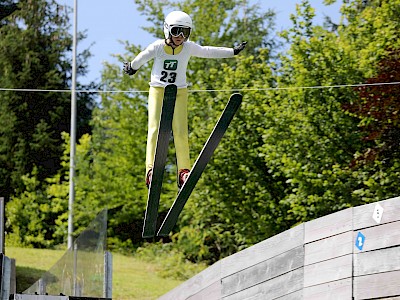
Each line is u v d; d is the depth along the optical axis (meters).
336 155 20.98
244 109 23.12
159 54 8.35
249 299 9.93
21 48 43.06
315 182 20.30
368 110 19.47
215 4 35.16
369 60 21.17
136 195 33.44
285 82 23.47
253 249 10.02
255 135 23.16
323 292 8.32
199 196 23.38
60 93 43.22
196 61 32.41
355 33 23.38
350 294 7.87
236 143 23.17
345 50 21.92
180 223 31.66
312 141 21.17
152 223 8.73
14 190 40.53
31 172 41.22
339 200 20.52
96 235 11.08
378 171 20.38
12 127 41.38
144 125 33.19
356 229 7.95
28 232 35.69
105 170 33.53
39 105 42.72
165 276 27.39
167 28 8.17
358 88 19.95
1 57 42.81
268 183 23.30
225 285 10.71
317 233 8.62
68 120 43.28
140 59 8.38
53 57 43.72
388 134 19.59
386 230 7.55
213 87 26.11
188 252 29.53
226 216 23.38
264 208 22.77
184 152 8.52
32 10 44.72
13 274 15.06
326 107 21.28
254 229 23.16
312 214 20.98
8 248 31.70
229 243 27.67
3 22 46.75
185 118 8.56
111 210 34.41
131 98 33.28
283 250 9.26
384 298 7.46
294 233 9.09
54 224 36.72
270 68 24.59
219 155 23.11
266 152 22.38
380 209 7.66
